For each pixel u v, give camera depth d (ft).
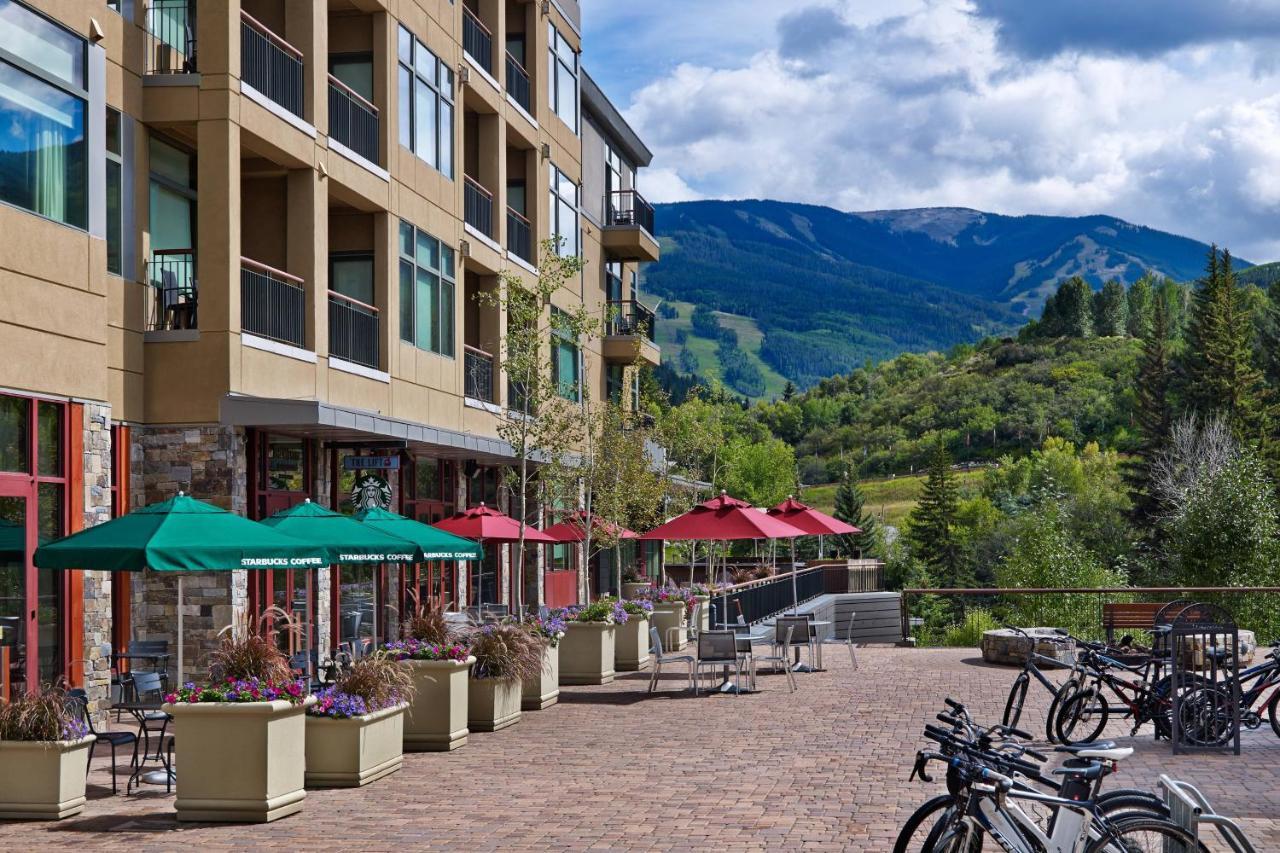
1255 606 115.96
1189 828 22.06
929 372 620.08
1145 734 48.44
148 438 61.11
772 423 579.48
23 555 49.55
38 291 50.67
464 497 93.66
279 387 65.57
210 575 60.18
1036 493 319.47
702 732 50.19
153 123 61.72
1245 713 47.21
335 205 77.30
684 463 138.41
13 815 35.53
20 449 49.83
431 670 46.80
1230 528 172.35
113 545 36.37
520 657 52.70
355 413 64.44
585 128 128.67
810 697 60.85
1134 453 268.21
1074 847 21.74
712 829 32.83
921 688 63.52
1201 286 262.06
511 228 105.09
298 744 36.47
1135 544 233.76
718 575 155.63
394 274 79.77
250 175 71.05
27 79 50.31
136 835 33.47
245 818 34.78
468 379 94.27
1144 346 269.03
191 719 35.04
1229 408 246.27
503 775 41.47
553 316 83.51
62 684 44.16
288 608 66.44
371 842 32.19
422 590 85.30
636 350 128.06
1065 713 46.47
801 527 84.12
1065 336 581.94
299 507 46.68
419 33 84.33
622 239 133.28
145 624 60.08
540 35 110.11
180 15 65.16
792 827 32.89
